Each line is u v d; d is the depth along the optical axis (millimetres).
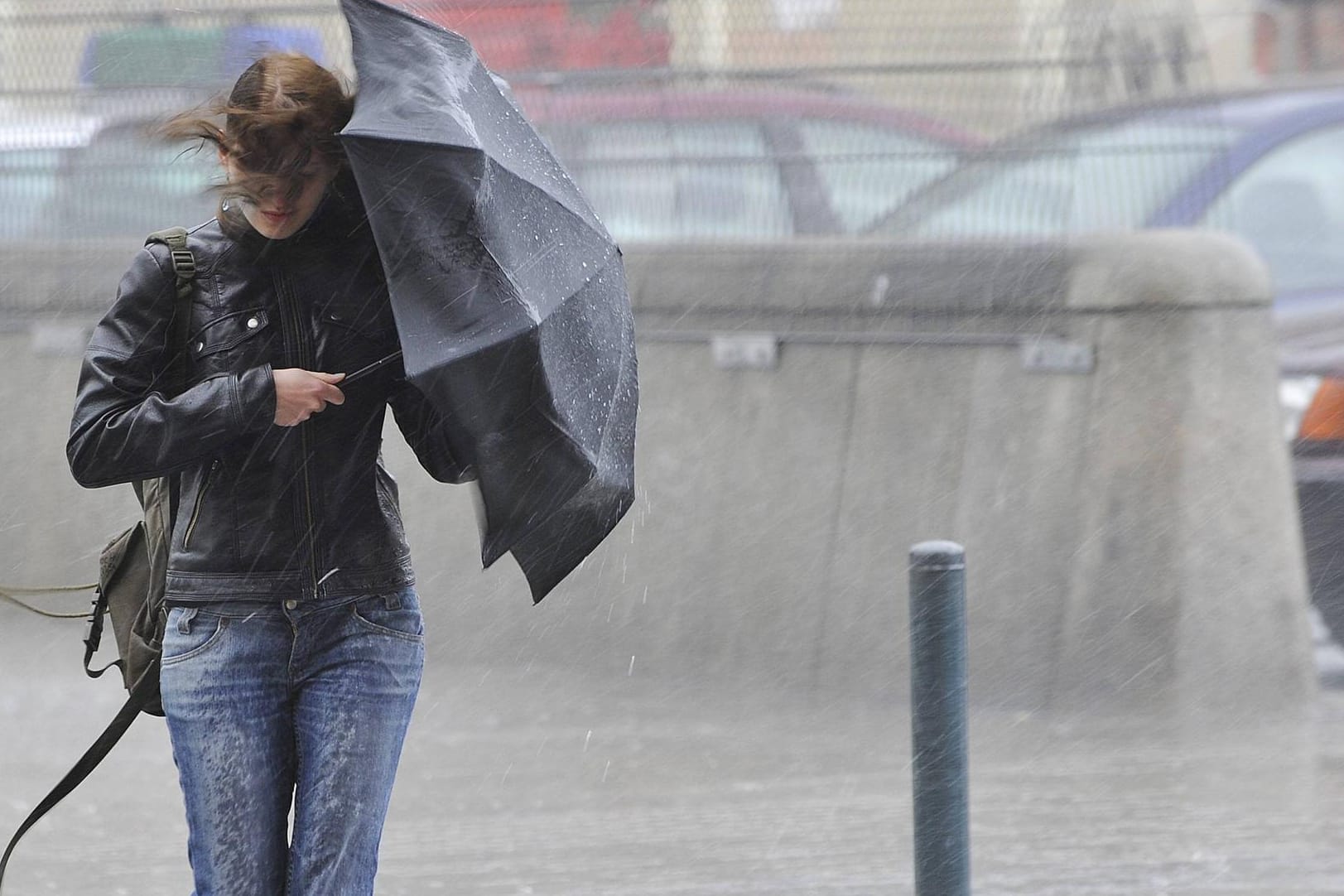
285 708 14695
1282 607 30625
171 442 13734
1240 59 36312
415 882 22391
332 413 14336
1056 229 34000
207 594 14414
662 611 33844
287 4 38188
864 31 35781
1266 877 21438
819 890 21656
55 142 39344
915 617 17047
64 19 39188
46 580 37594
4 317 38375
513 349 13422
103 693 33844
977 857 22531
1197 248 31062
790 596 33094
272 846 14688
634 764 28125
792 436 33469
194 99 37781
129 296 14117
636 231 36094
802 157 35500
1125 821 23953
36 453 37812
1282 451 31125
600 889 21859
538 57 36562
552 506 14000
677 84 36188
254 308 14219
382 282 14297
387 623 14766
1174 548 30516
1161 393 30828
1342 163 34656
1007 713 30250
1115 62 35156
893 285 33000
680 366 34250
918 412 32656
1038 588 31297
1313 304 32875
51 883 23031
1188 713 29938
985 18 35344
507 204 13930
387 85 13680
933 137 35531
